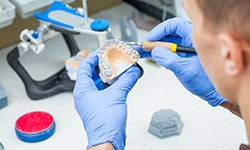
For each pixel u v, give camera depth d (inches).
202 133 36.5
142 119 38.2
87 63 27.4
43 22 41.1
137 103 40.4
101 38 39.8
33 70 46.1
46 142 36.1
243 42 12.4
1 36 50.9
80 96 25.4
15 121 38.5
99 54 26.7
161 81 43.6
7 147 35.6
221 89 14.7
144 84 43.1
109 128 23.2
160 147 35.0
